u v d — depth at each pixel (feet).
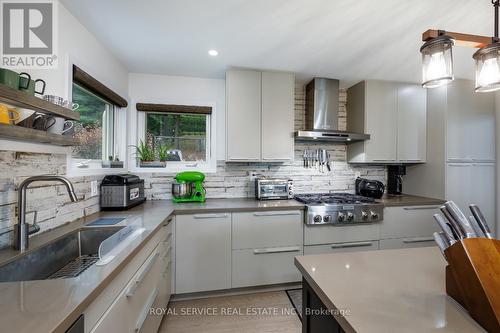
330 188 9.98
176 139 9.09
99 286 2.52
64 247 4.24
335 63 7.63
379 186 9.23
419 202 8.46
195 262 6.95
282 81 8.32
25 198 3.53
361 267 3.19
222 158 9.14
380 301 2.35
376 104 9.06
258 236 7.32
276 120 8.29
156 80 8.66
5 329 1.82
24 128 3.26
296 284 7.80
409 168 10.12
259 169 9.38
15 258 3.20
